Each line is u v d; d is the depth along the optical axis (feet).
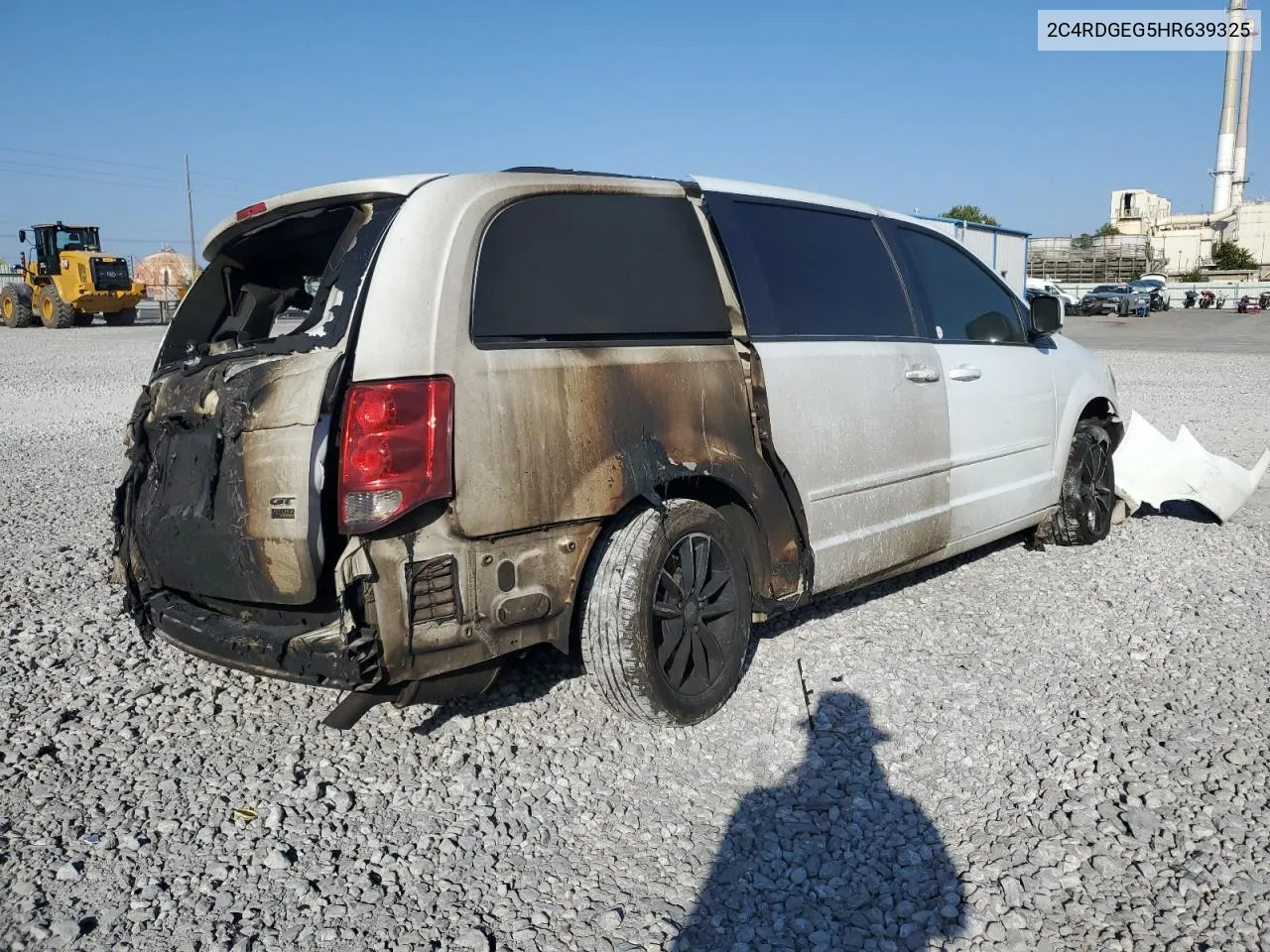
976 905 8.85
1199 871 9.21
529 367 10.69
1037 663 14.02
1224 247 264.93
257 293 14.23
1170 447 21.68
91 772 11.42
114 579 12.94
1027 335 18.98
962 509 16.52
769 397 13.03
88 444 35.65
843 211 15.53
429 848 9.89
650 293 12.24
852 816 10.34
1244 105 273.54
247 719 12.76
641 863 9.64
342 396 10.00
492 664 10.84
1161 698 12.82
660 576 11.65
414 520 9.95
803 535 13.44
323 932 8.62
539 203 11.50
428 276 10.30
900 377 15.11
